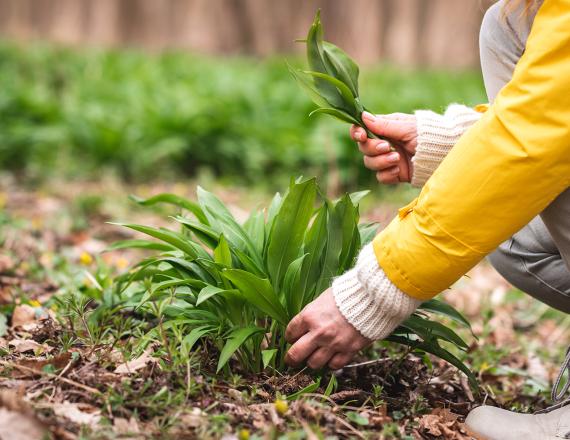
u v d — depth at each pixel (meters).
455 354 2.79
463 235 1.70
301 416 1.85
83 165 6.99
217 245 2.17
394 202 6.04
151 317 2.48
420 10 18.77
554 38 1.59
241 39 19.06
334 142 6.79
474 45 18.42
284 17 18.98
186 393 1.90
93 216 5.14
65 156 6.88
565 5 1.60
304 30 19.08
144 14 19.20
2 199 5.04
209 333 2.11
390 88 10.66
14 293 2.92
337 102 2.10
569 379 1.97
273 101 8.50
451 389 2.38
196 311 2.15
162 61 12.14
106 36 19.27
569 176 1.64
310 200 2.04
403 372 2.32
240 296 2.06
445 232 1.70
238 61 13.85
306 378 2.05
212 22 19.09
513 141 1.63
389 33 18.92
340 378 2.25
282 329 2.11
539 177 1.63
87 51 12.71
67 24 19.27
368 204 5.95
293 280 2.04
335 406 1.92
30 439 1.65
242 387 2.04
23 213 4.96
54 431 1.70
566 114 1.59
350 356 1.95
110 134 7.06
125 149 7.12
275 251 2.09
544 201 1.67
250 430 1.81
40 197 5.61
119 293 2.45
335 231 2.08
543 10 1.63
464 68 18.42
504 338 3.41
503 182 1.64
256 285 1.97
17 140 7.14
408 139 2.12
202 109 7.67
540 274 2.16
